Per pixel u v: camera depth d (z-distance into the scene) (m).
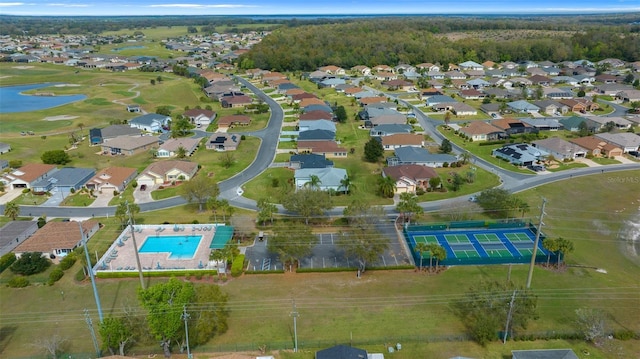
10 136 140.38
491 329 51.47
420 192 95.50
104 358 49.31
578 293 61.84
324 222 83.88
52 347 50.12
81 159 120.19
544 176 105.44
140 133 138.75
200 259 72.19
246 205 91.62
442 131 143.50
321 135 131.12
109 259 72.06
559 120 147.25
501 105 163.75
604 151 118.75
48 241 74.44
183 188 89.62
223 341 53.38
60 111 174.25
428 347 52.06
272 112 174.12
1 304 61.38
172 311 48.75
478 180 103.00
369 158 116.06
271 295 62.47
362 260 68.75
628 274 66.62
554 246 66.81
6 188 100.62
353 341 53.00
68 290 64.50
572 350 49.91
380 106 166.88
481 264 69.94
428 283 65.00
